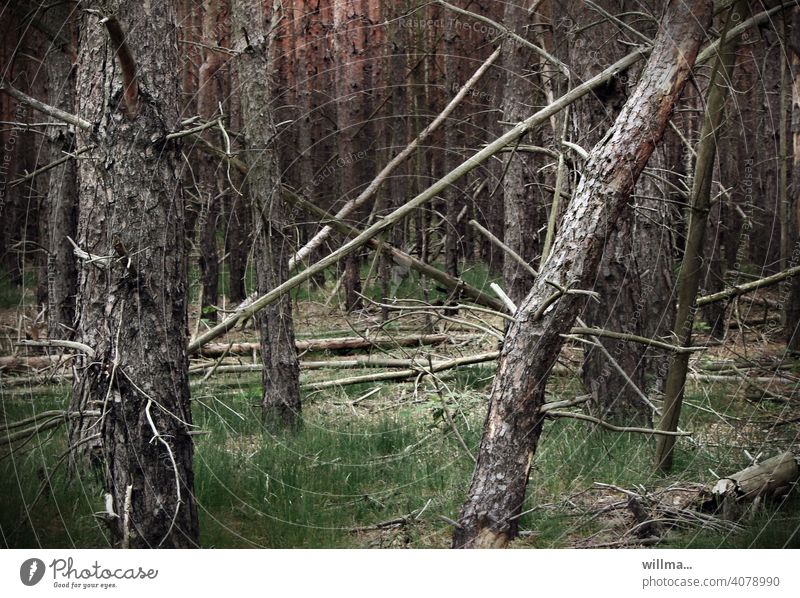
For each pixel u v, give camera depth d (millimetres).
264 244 6730
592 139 6098
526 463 4074
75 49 6812
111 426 3793
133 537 3740
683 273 5102
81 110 4598
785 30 5496
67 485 4824
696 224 5020
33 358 8375
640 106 4172
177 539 3830
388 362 8562
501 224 12094
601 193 4113
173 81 3947
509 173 8273
